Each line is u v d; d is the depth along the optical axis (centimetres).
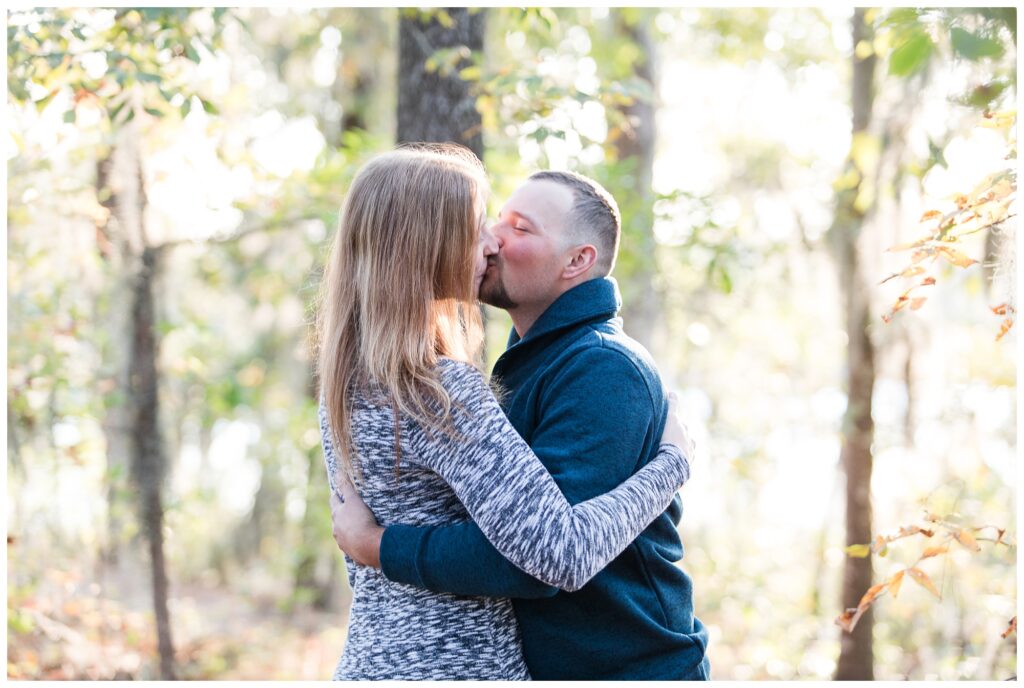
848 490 559
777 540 848
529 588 146
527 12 330
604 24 688
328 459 175
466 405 150
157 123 418
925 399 596
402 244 158
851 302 564
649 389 165
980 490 471
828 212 699
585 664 164
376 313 157
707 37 783
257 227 513
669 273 665
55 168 411
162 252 493
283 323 866
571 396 160
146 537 465
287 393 884
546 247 180
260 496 970
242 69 651
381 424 157
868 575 545
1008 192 211
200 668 561
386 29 725
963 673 375
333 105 779
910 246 218
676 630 174
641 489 153
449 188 162
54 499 448
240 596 814
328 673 582
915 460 593
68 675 394
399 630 156
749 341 855
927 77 278
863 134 423
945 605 488
